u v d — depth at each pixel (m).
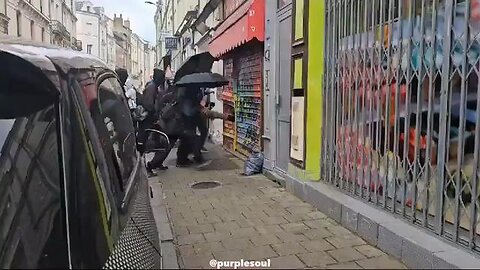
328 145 5.84
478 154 3.49
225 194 6.43
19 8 33.44
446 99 3.78
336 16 5.56
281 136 7.15
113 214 2.25
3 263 2.05
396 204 4.46
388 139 4.57
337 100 5.59
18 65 2.53
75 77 2.72
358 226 4.52
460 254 3.47
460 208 3.68
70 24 55.53
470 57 3.57
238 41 8.27
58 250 1.99
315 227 4.83
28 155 2.74
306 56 5.95
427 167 4.00
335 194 5.32
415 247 3.68
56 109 2.59
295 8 6.27
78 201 2.13
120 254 2.09
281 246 4.24
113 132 3.01
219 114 9.44
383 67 4.64
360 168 5.07
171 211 5.55
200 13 15.40
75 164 2.25
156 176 7.78
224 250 4.14
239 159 9.66
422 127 4.10
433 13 3.90
